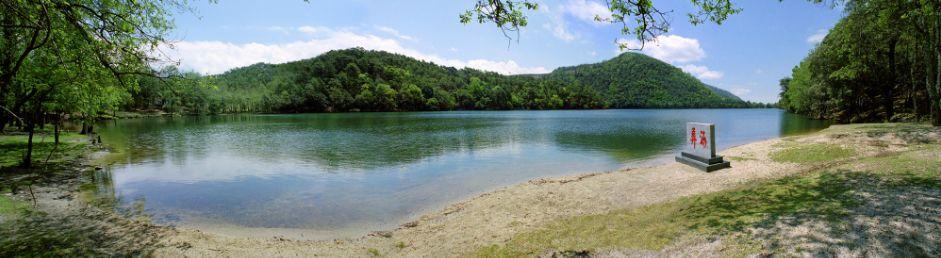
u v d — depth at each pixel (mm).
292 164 19016
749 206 7520
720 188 10641
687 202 8867
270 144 28812
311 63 153875
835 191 7805
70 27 7512
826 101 47531
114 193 12938
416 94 142500
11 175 14836
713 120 63438
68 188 13578
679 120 65062
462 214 9727
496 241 7258
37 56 11445
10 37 10102
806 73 54469
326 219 10039
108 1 8375
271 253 7348
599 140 30094
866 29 24078
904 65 31750
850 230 5410
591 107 178375
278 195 12641
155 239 8141
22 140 24641
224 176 15906
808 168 12477
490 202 10711
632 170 14656
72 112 20203
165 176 15938
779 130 37719
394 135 36250
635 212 8516
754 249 5207
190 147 26812
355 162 19531
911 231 5211
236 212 10773
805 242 5168
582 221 8164
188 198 12289
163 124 57188
